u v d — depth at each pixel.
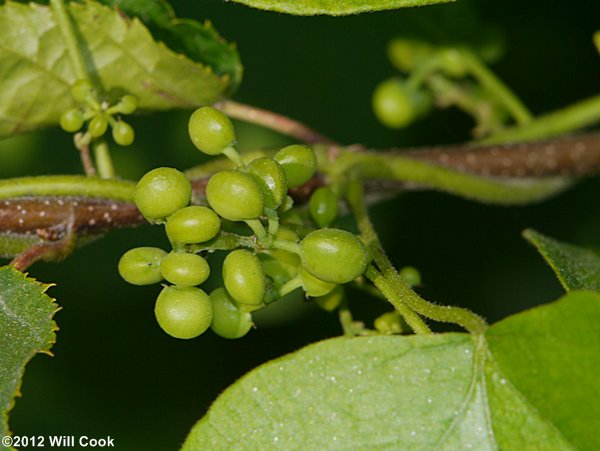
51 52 0.29
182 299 0.26
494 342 0.26
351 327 0.28
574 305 0.25
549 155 0.32
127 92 0.29
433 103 0.34
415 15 0.35
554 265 0.27
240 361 0.35
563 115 0.33
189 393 0.35
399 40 0.35
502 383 0.26
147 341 0.35
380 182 0.31
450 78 0.35
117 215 0.28
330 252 0.26
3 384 0.26
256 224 0.26
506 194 0.32
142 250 0.26
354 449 0.26
